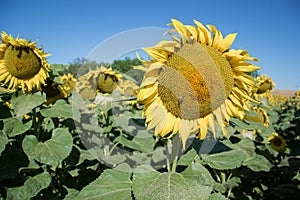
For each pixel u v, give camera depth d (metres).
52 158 0.58
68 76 1.01
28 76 0.66
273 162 1.08
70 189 0.70
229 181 0.75
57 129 0.63
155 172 0.42
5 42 0.65
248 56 0.44
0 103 0.67
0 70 0.67
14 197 0.56
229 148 0.52
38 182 0.60
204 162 0.48
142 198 0.38
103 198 0.42
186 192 0.38
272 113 1.50
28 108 0.60
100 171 0.75
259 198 1.00
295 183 1.04
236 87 0.44
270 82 1.42
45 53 0.67
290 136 1.41
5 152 0.66
